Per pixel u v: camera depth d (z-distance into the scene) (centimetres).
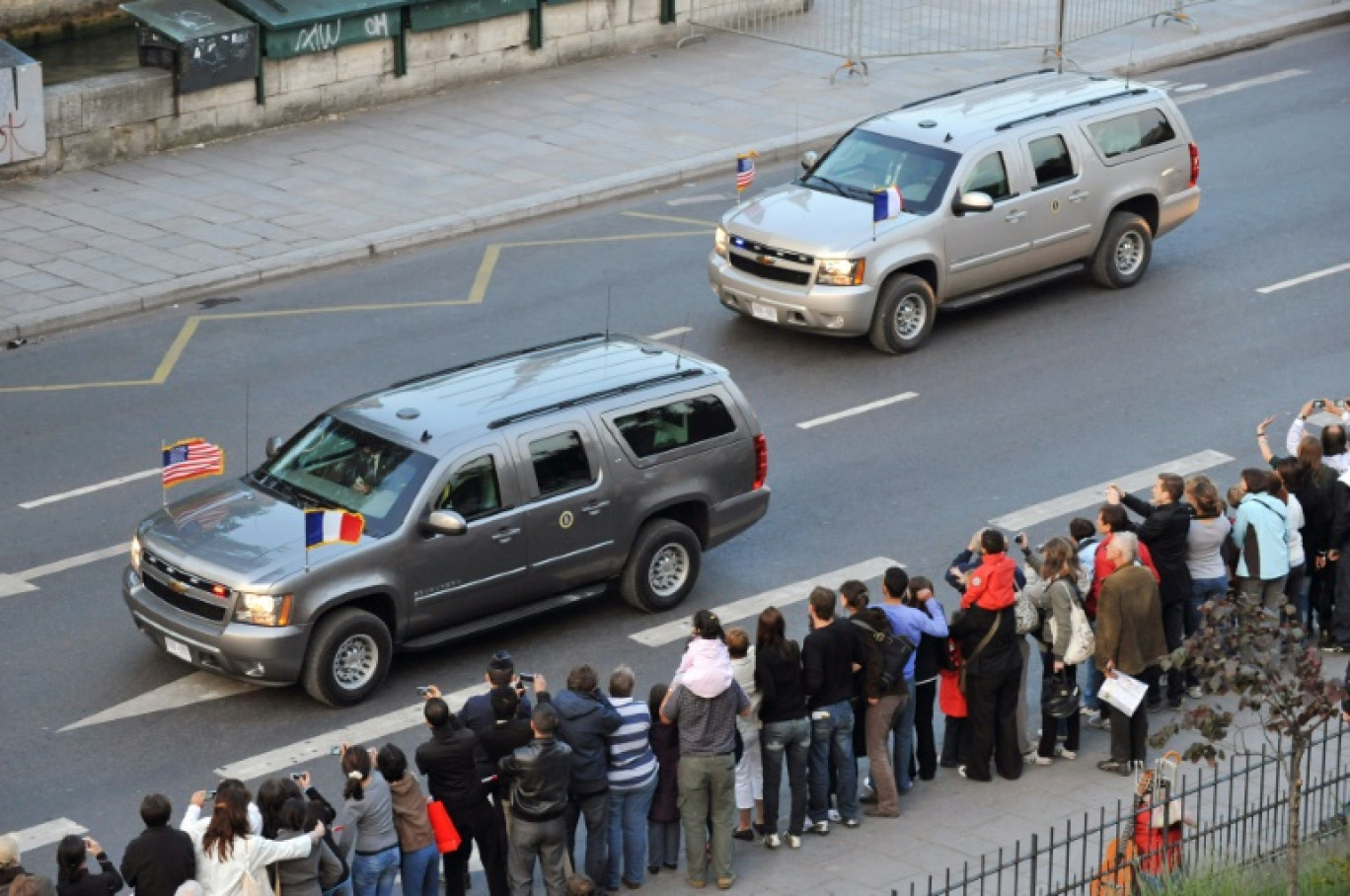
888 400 3139
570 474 2425
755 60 4822
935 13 5175
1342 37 5091
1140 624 2138
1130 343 3347
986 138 3331
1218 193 4006
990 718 2144
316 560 2256
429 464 2341
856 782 2072
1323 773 1980
